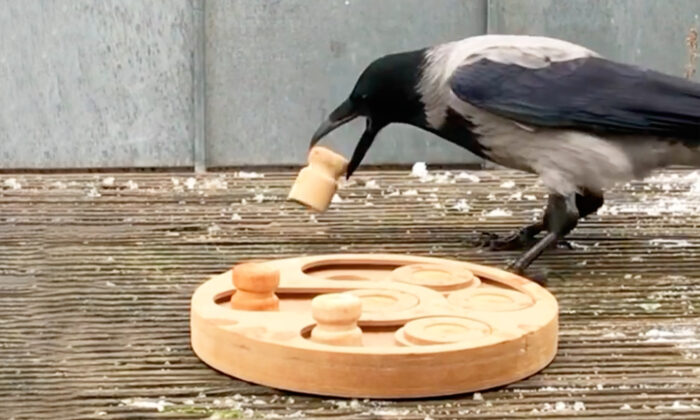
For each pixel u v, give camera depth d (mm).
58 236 2625
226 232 2699
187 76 4844
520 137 2486
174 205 2947
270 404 1676
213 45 4824
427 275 2078
